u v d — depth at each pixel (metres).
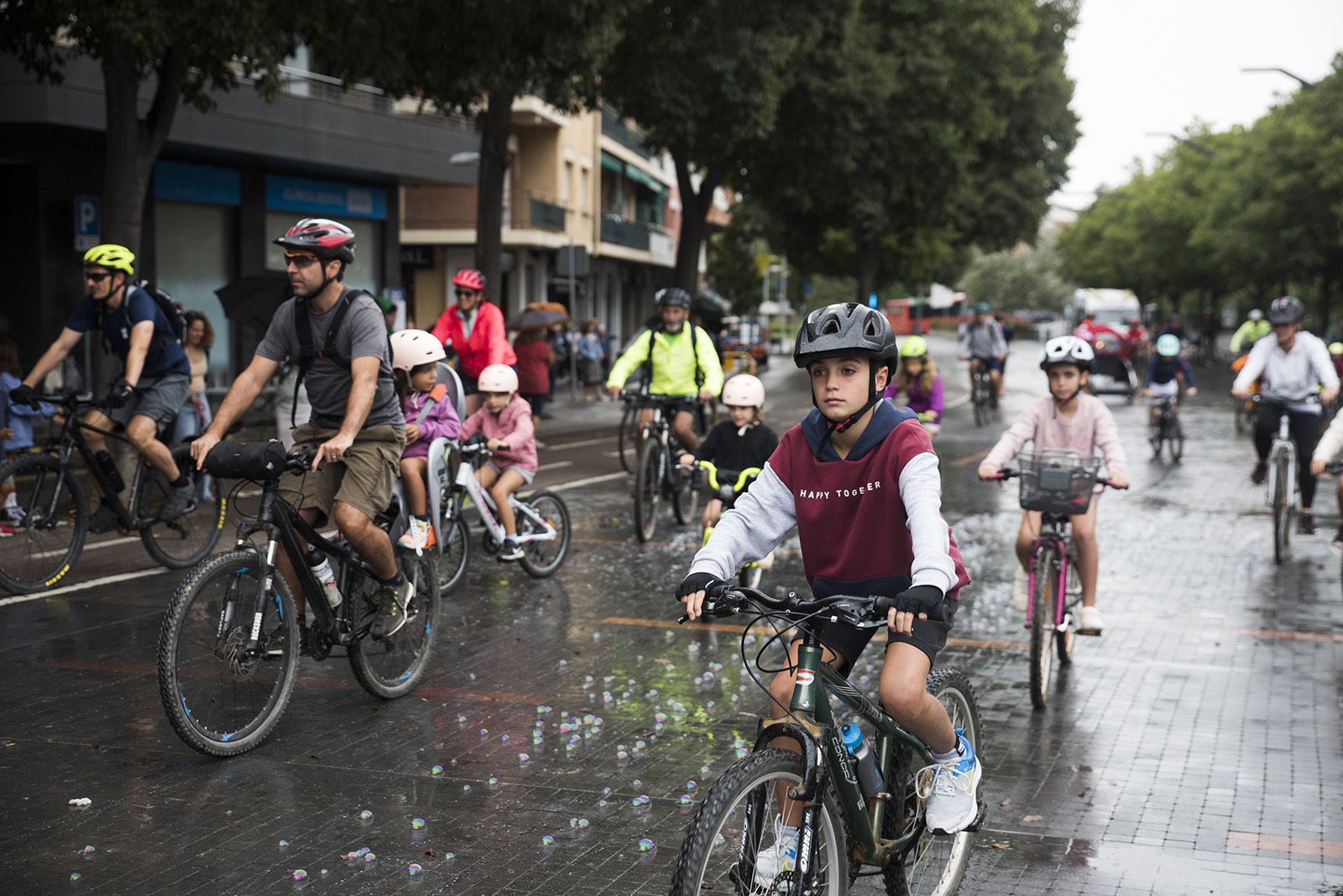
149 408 9.59
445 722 6.42
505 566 10.68
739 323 52.22
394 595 6.59
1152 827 5.13
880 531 3.82
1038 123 46.97
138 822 5.05
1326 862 4.80
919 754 4.08
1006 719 6.63
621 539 12.12
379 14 16.56
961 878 4.46
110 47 14.23
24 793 5.35
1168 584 10.30
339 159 26.14
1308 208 45.09
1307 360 11.27
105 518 9.52
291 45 15.66
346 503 6.28
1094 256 93.75
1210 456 20.52
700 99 26.77
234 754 5.84
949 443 21.98
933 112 34.50
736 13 26.92
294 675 6.15
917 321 95.00
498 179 21.69
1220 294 79.50
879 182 34.94
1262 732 6.44
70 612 8.54
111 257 9.38
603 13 17.98
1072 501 7.05
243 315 13.72
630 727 6.40
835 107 31.36
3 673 7.12
